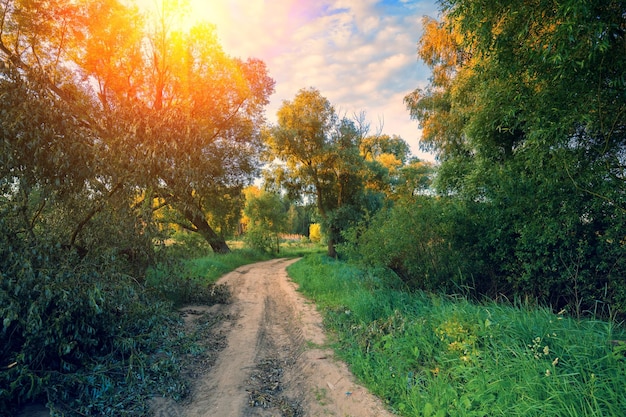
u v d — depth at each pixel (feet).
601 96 15.55
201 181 24.27
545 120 16.61
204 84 58.70
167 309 23.65
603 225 19.56
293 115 93.76
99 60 43.29
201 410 12.99
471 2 16.07
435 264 25.96
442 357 14.20
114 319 16.57
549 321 14.80
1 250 13.57
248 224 122.11
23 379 11.94
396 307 22.75
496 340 14.02
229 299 33.55
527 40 16.06
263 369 17.25
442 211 26.43
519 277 22.88
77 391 13.11
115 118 20.52
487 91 21.61
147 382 14.39
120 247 21.25
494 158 29.37
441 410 10.85
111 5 40.70
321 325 23.66
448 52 46.85
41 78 16.79
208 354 18.78
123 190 19.88
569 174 17.90
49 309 14.03
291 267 65.82
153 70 48.24
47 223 18.31
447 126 45.65
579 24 12.44
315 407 13.21
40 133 15.42
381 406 12.40
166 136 21.68
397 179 112.47
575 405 9.59
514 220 22.62
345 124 95.14
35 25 36.47
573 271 20.06
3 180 14.42
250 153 82.33
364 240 31.40
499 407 10.28
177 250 27.53
